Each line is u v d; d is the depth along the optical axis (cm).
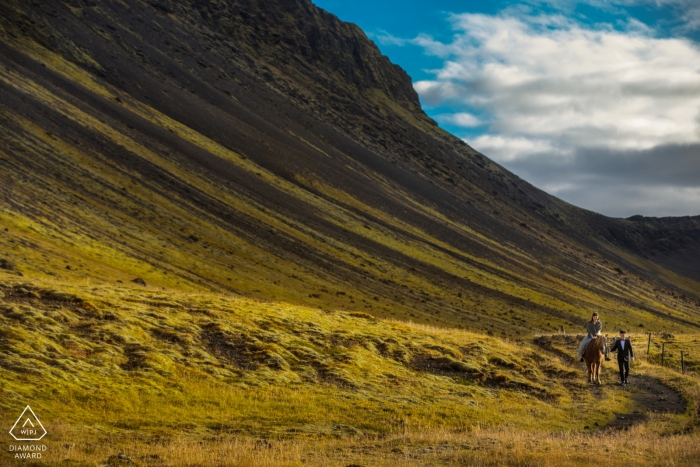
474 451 1808
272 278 12131
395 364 3278
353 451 1859
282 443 1958
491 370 3394
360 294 13125
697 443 1869
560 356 4491
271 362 2948
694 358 4456
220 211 15562
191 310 3544
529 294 18138
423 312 12838
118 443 1875
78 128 16012
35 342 2614
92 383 2384
